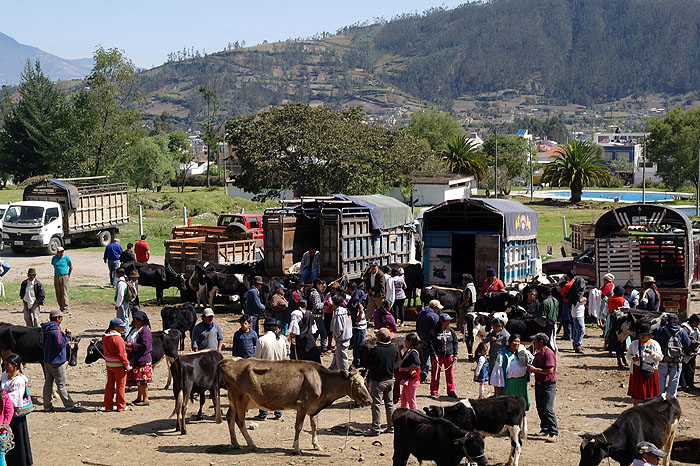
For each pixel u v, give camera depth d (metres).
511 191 127.88
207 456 11.68
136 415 14.09
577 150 93.06
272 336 14.04
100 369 17.78
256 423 13.72
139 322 14.82
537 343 12.56
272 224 25.00
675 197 99.62
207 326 14.68
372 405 12.93
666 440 10.76
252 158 54.00
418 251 30.59
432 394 15.49
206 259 26.34
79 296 27.05
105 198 40.62
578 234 33.28
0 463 10.23
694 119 105.75
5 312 24.27
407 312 23.84
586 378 17.31
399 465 10.71
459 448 10.12
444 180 89.88
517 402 11.09
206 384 13.24
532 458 11.62
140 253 27.84
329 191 54.56
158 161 92.75
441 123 155.75
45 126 83.38
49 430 13.01
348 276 24.19
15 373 10.89
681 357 14.25
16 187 82.44
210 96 163.62
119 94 57.91
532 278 24.70
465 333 20.05
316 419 12.35
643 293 20.83
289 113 56.06
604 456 10.18
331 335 19.59
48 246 36.78
